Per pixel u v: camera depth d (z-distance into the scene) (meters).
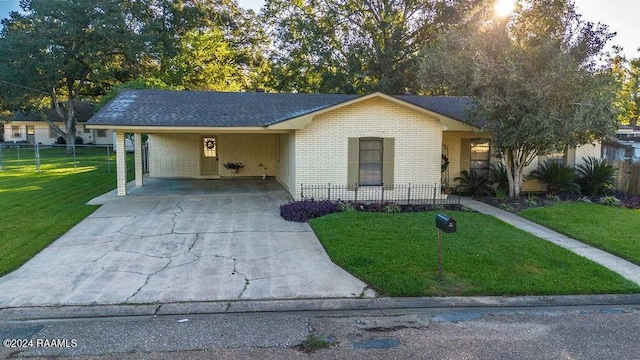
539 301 5.71
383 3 28.53
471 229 9.12
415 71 27.03
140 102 14.74
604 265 7.11
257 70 35.72
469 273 6.45
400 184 13.41
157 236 8.75
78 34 30.61
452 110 16.05
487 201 13.06
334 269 6.77
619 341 4.65
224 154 19.50
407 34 28.36
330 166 12.99
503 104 11.22
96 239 8.48
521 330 4.89
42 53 30.62
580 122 10.48
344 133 12.97
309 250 7.80
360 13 29.62
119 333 4.75
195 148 19.30
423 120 13.33
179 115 13.41
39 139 43.91
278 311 5.40
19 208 11.44
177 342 4.55
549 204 12.23
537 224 10.08
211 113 13.86
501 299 5.72
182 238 8.62
